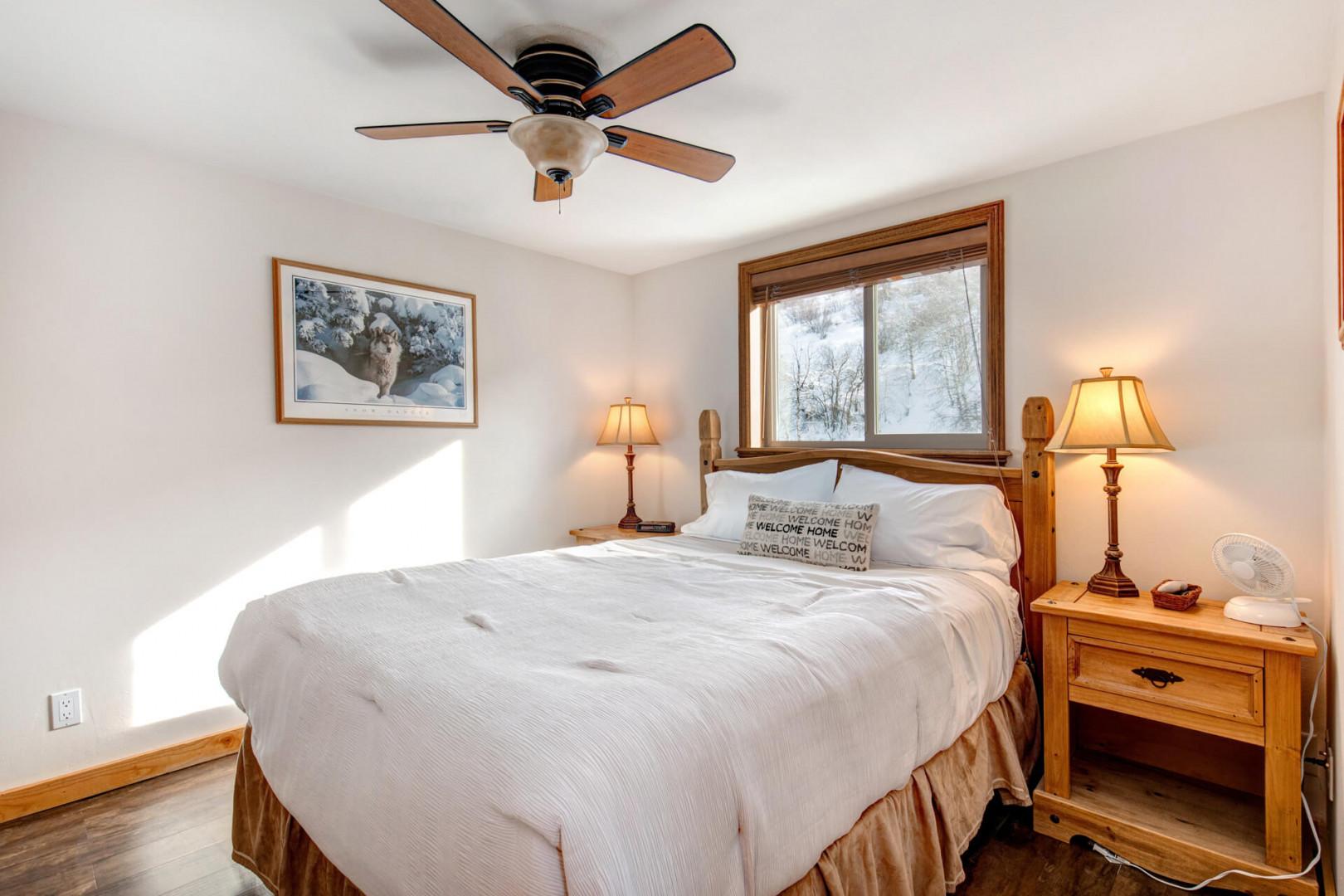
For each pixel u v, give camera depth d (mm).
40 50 1716
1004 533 2359
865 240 2959
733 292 3527
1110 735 2285
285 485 2643
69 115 2084
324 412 2744
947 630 1751
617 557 2496
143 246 2301
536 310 3561
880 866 1435
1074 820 1889
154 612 2328
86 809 2111
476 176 2568
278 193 2619
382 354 2922
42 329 2105
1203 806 1894
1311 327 1949
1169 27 1640
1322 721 1879
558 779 899
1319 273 1937
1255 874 1612
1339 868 1544
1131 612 1861
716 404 3619
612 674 1216
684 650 1349
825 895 1267
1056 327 2443
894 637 1575
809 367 3258
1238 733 1658
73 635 2168
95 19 1588
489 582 2014
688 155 1893
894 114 2092
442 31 1324
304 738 1346
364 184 2648
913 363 2895
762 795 1113
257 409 2566
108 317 2229
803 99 1996
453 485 3195
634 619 1611
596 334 3871
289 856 1495
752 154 2377
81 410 2180
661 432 3906
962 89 1942
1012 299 2555
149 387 2312
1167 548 2199
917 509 2434
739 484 3059
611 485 3949
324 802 1229
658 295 3916
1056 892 1683
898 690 1496
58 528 2139
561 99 1675
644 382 4012
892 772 1441
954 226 2695
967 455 2639
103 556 2223
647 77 1504
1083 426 2086
